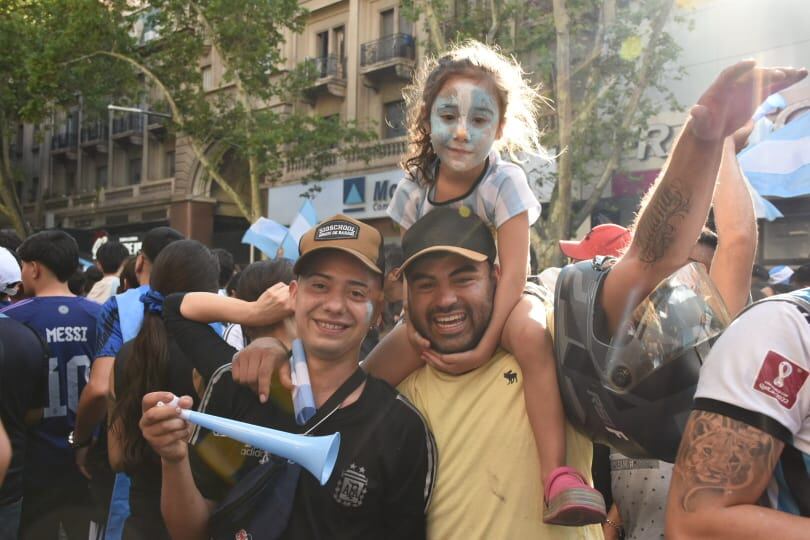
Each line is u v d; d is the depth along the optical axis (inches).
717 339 61.8
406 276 84.7
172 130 710.5
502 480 81.1
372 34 827.4
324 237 83.0
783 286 227.9
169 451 75.9
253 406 85.4
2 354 124.5
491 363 85.7
